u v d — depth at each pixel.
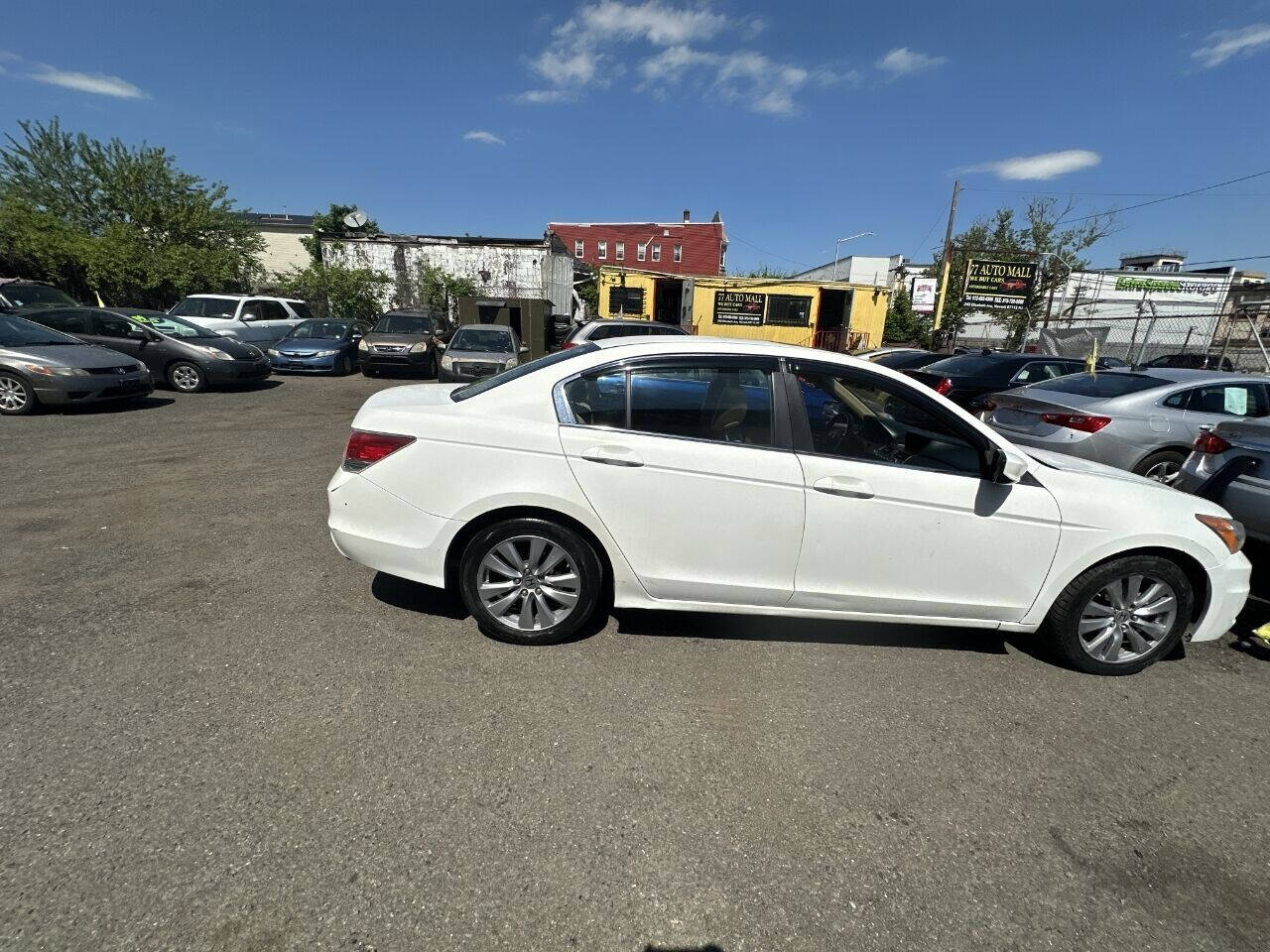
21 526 4.39
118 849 1.87
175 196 26.70
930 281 24.05
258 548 4.18
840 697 2.88
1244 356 20.94
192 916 1.68
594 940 1.70
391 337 14.98
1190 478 4.36
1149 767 2.54
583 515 2.95
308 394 11.80
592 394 3.02
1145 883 1.99
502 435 2.96
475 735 2.47
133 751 2.27
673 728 2.60
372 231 34.94
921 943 1.75
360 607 3.44
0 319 8.62
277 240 36.97
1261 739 2.75
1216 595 3.15
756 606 3.09
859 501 2.94
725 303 24.39
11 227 22.03
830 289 24.25
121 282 22.75
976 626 3.15
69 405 8.48
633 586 3.07
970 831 2.16
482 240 29.00
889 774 2.41
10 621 3.11
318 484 5.71
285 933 1.66
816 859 2.00
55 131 26.48
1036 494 3.02
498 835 2.01
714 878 1.91
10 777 2.11
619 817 2.12
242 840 1.93
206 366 11.02
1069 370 9.05
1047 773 2.47
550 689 2.80
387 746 2.38
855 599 3.06
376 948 1.63
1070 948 1.76
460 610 3.47
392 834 1.99
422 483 3.01
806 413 3.00
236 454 6.69
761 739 2.56
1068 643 3.15
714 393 3.02
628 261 49.16
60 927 1.63
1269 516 3.90
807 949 1.72
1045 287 28.55
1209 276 33.09
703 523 2.96
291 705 2.58
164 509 4.86
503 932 1.70
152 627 3.13
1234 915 1.90
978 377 9.24
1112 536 3.02
